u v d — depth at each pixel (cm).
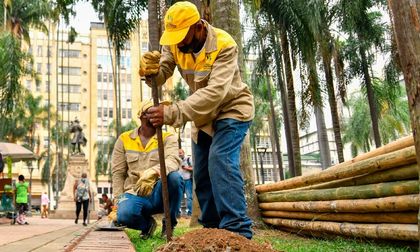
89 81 6147
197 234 226
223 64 266
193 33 266
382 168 377
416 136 206
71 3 1490
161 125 259
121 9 1412
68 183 2022
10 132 3550
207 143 298
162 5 1023
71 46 6156
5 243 387
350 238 441
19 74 2148
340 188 447
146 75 269
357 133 2742
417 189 340
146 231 443
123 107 6131
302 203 528
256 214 682
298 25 1383
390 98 1888
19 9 2641
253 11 1414
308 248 393
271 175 5584
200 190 307
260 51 1670
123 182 442
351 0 1548
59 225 978
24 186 1085
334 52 1616
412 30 203
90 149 5931
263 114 2875
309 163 5400
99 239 412
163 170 261
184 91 3447
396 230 359
